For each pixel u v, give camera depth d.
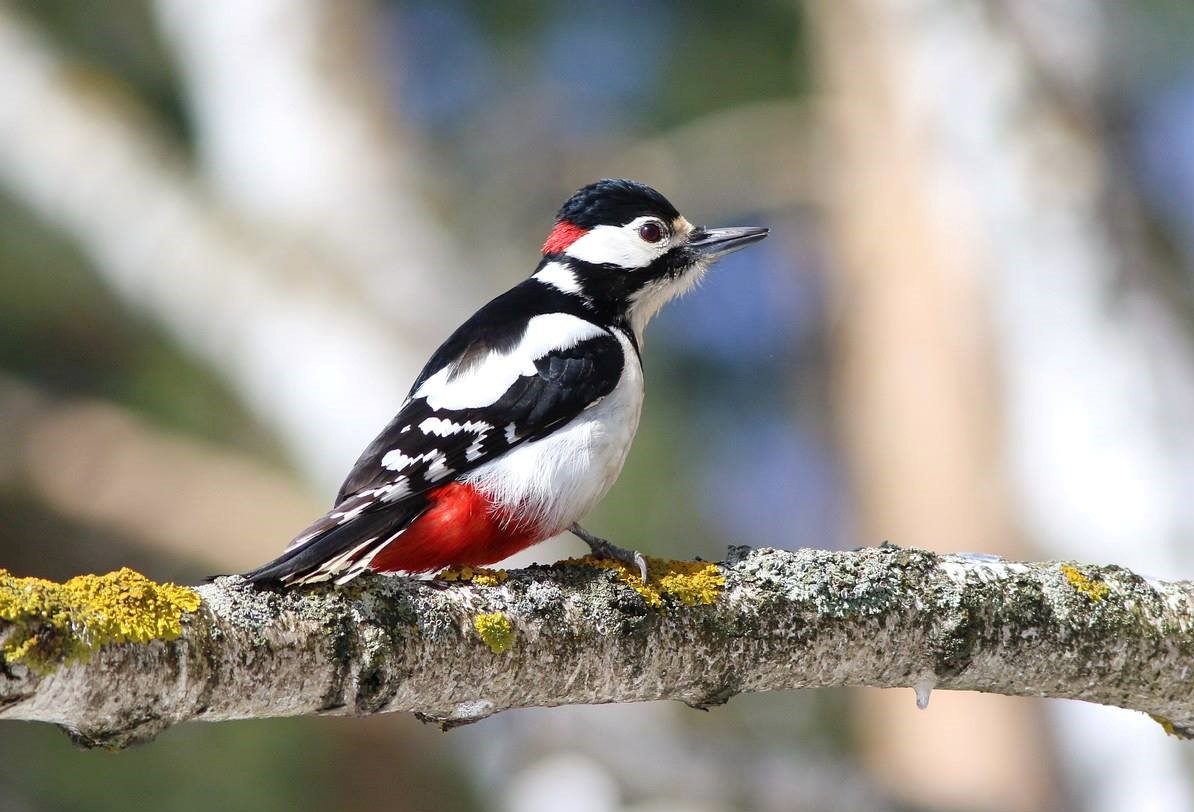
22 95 14.38
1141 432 13.02
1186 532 12.64
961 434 14.75
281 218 14.31
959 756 13.81
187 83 15.72
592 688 5.31
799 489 17.88
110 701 4.34
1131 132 14.77
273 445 13.89
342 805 11.75
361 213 14.32
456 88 16.61
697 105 16.67
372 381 13.34
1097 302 13.49
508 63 16.33
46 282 14.14
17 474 13.59
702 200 16.09
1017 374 13.77
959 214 14.50
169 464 13.73
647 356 15.34
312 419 13.41
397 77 15.84
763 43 16.80
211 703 4.58
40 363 14.44
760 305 18.53
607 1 16.53
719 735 12.57
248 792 11.46
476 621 5.07
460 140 16.14
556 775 11.46
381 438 6.61
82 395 14.39
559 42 16.66
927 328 14.92
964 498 14.69
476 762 11.95
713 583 5.46
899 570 5.62
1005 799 13.67
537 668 5.18
